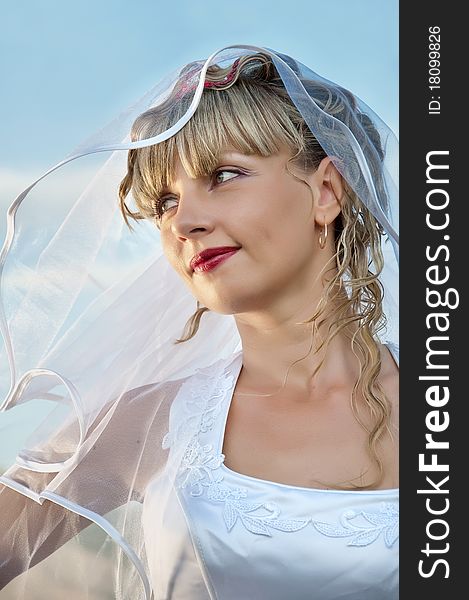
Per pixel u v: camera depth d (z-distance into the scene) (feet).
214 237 4.38
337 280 4.66
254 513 4.33
